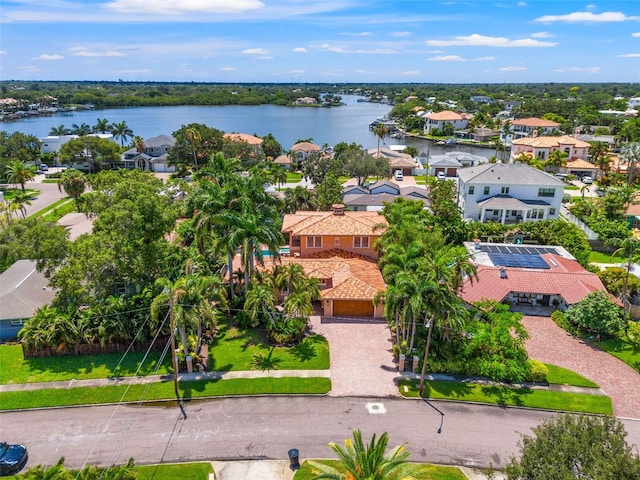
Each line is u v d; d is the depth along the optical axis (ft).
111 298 131.85
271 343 136.26
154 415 107.55
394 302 112.78
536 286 154.92
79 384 117.70
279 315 146.51
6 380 119.03
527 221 227.81
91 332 128.16
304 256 177.37
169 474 91.04
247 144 376.89
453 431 102.68
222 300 141.79
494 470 92.07
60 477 68.49
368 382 118.83
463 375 121.49
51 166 416.46
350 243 175.73
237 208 156.87
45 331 127.03
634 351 132.36
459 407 110.32
